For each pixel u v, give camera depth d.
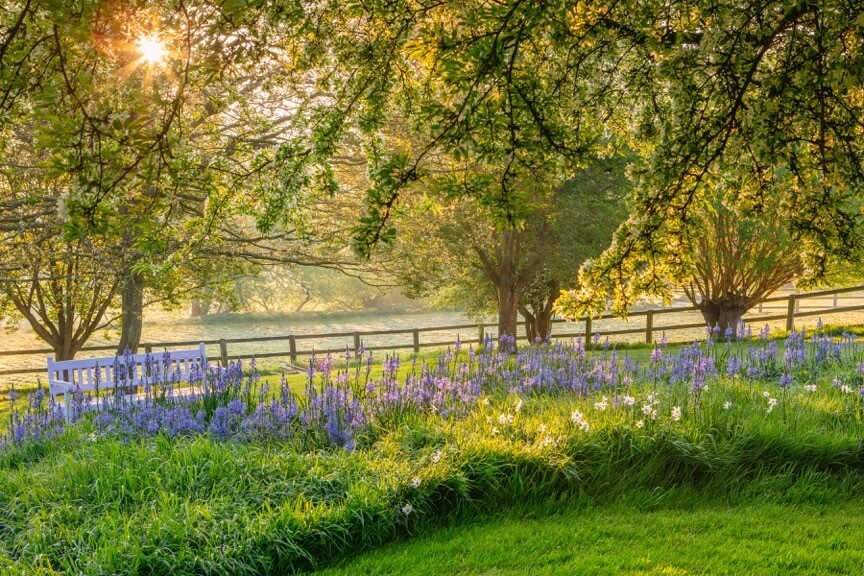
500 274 19.81
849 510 5.79
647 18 4.97
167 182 3.90
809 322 23.06
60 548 4.81
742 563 4.69
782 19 4.48
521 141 4.21
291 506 5.38
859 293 33.91
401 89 5.61
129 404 8.67
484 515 5.80
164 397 8.77
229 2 3.64
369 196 4.16
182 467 5.89
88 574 4.43
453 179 4.23
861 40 4.41
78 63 3.82
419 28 4.58
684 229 5.26
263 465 5.91
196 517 5.04
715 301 19.14
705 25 4.76
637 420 6.86
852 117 4.68
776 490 6.23
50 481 5.86
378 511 5.36
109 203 3.63
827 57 4.42
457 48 4.23
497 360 9.22
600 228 18.58
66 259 13.45
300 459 6.04
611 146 7.03
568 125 5.20
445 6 4.56
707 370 8.63
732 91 4.69
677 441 6.48
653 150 5.72
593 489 6.20
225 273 15.49
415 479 5.64
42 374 23.89
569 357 9.82
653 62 5.42
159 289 15.24
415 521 5.57
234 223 14.09
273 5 4.36
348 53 5.21
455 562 4.90
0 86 3.65
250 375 8.83
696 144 4.82
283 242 15.02
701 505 6.06
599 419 6.84
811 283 5.12
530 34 4.15
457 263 18.11
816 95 4.55
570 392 8.48
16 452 7.66
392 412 7.38
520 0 3.94
